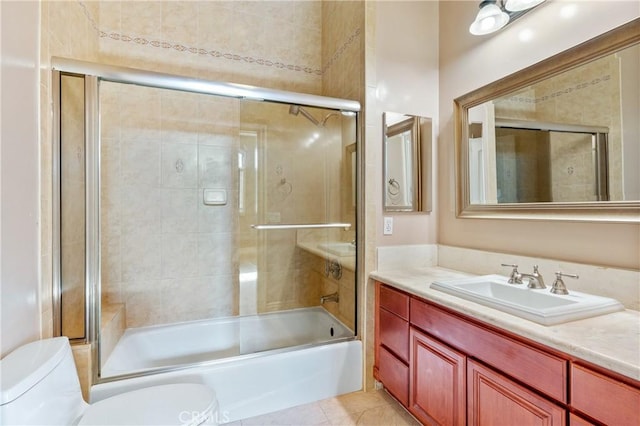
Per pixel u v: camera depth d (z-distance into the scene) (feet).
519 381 3.34
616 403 2.55
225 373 5.37
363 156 6.33
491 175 5.56
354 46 6.73
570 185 4.35
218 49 7.72
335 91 7.75
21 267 3.76
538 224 4.78
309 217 7.27
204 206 7.59
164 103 7.22
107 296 6.86
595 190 4.07
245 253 7.77
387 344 5.84
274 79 8.25
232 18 7.86
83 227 4.71
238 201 7.79
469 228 6.07
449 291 4.55
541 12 4.72
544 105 4.69
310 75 8.62
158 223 7.23
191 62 7.48
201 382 5.22
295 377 5.82
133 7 7.02
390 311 5.72
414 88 6.66
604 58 3.97
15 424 2.82
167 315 7.32
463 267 6.12
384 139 6.41
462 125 6.15
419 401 4.90
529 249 4.92
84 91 4.72
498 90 5.38
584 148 4.18
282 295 7.94
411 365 5.09
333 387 6.08
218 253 7.71
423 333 4.85
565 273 4.34
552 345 2.94
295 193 7.34
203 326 7.41
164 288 7.30
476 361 3.87
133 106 7.00
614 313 3.59
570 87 4.35
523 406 3.27
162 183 7.24
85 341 4.74
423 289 4.82
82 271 4.72
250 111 7.10
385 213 6.43
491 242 5.60
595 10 4.06
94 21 6.42
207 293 7.64
